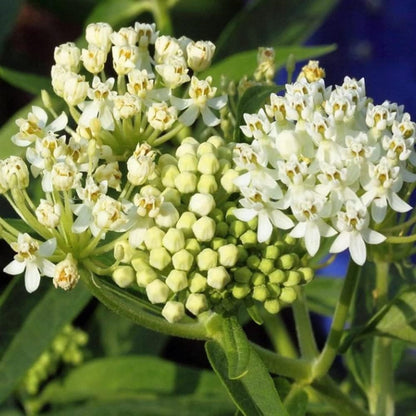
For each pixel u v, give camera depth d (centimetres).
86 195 28
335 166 27
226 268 28
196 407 36
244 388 28
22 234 27
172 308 27
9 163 28
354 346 34
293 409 30
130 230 28
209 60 30
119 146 29
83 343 39
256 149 28
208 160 28
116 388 37
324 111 28
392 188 28
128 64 29
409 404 40
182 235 28
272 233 28
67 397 38
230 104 33
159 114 29
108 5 41
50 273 28
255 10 40
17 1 41
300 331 31
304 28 40
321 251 32
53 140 28
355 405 31
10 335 33
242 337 28
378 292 33
